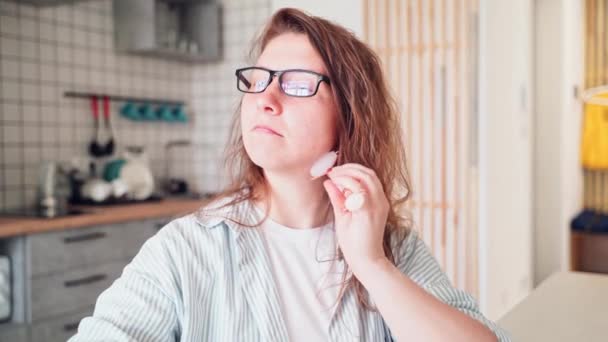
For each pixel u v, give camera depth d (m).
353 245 0.71
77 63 3.14
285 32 0.84
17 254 2.34
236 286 0.78
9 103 2.80
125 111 3.42
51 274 2.40
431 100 3.08
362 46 0.89
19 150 2.85
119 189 3.13
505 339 0.83
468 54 2.99
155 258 0.77
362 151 0.85
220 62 3.88
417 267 0.91
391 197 0.94
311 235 0.85
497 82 3.22
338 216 0.73
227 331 0.76
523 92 4.05
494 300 3.18
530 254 4.34
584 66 5.34
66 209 2.78
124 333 0.69
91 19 3.22
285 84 0.79
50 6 2.94
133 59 3.51
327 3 3.31
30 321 2.32
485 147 2.98
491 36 3.07
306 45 0.81
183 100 3.92
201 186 3.97
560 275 1.54
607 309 1.21
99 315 0.73
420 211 3.12
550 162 4.50
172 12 3.78
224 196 0.88
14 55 2.81
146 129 3.63
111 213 2.67
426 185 3.12
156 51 3.35
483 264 3.02
